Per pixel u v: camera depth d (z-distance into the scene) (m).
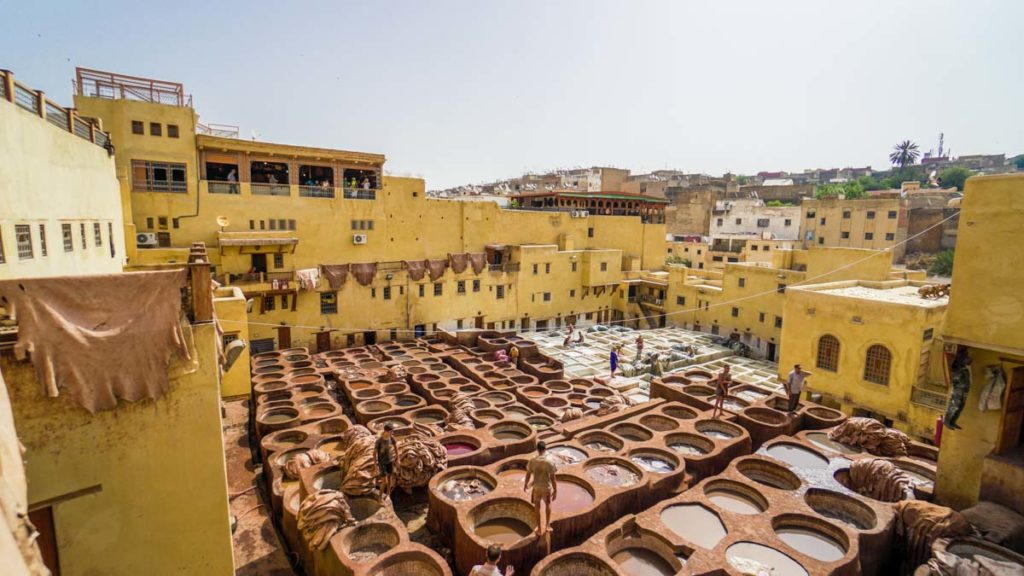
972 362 11.30
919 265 54.91
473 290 40.47
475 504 12.13
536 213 46.81
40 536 7.41
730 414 18.02
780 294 37.31
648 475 13.99
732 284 41.12
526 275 43.28
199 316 8.23
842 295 23.77
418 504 14.20
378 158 36.66
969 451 11.59
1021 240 9.70
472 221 42.81
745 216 71.00
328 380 25.94
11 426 5.18
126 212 26.45
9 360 6.96
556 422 20.02
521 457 14.90
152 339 7.80
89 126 16.48
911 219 59.53
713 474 15.21
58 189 12.73
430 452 14.38
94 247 16.17
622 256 53.38
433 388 23.92
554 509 12.45
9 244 9.86
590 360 34.47
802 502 12.38
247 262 31.64
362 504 12.66
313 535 11.04
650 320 48.81
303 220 34.12
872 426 15.75
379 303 36.12
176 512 8.27
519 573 10.77
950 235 57.91
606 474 14.38
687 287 45.12
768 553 10.64
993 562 9.39
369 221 36.94
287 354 28.22
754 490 12.99
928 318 20.83
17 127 10.27
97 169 16.77
